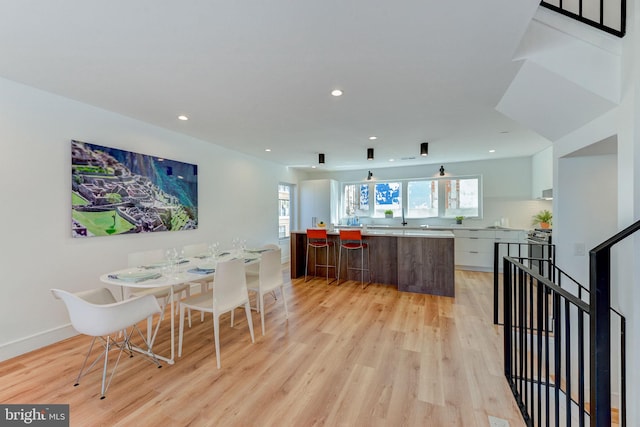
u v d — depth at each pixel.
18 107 2.39
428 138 4.18
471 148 4.89
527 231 5.34
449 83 2.38
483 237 5.68
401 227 6.55
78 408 1.80
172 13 1.52
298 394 1.94
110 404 1.84
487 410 1.79
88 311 1.84
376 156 5.59
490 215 6.08
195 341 2.71
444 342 2.66
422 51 1.91
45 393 1.94
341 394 1.94
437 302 3.78
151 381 2.08
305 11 1.50
